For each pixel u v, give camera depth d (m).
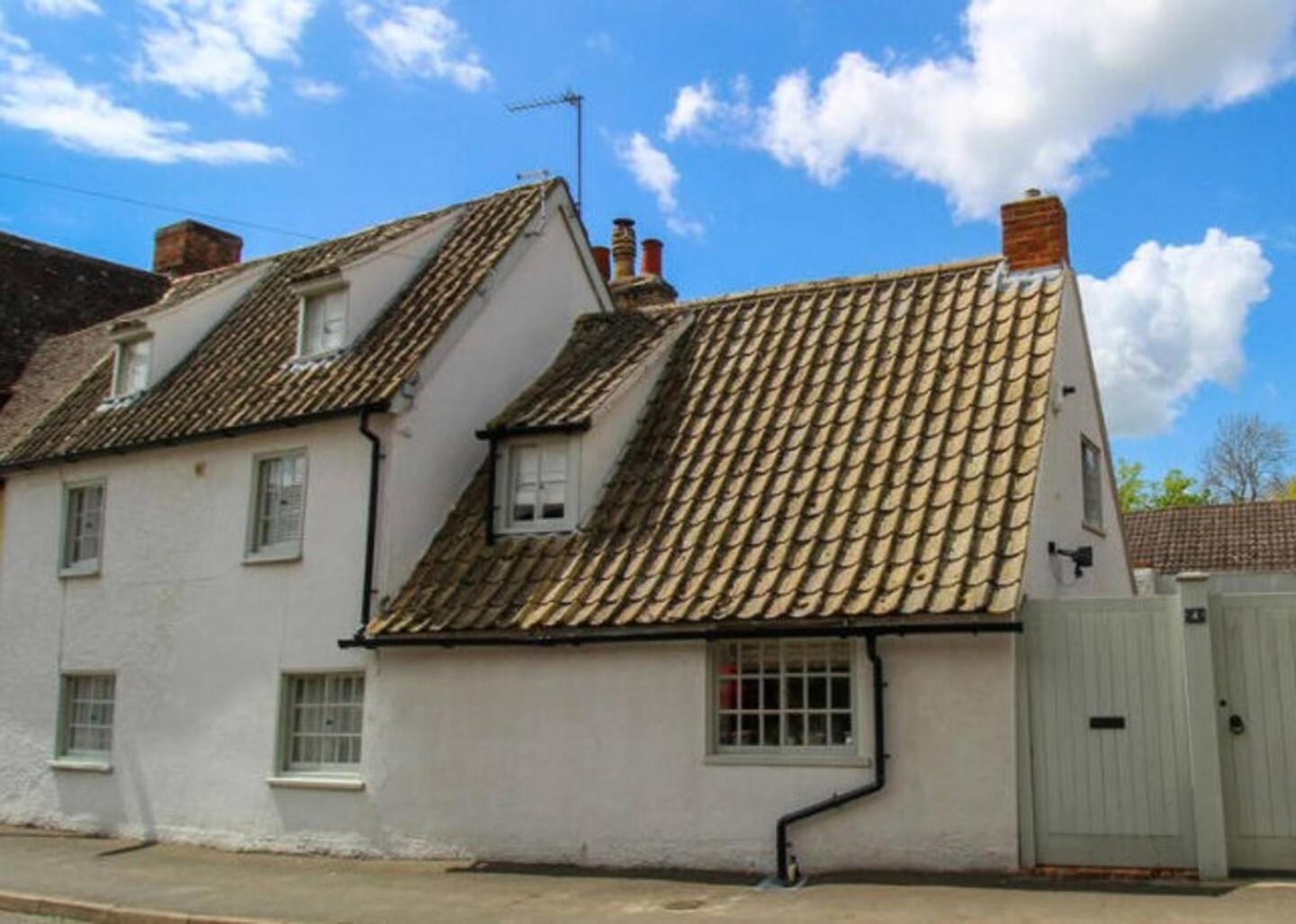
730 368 15.21
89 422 17.89
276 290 19.14
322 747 14.46
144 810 15.60
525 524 14.15
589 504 13.87
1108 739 10.89
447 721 13.38
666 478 13.90
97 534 17.30
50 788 16.70
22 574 17.89
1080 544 14.89
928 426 13.02
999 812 10.85
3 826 16.89
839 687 11.80
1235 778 10.54
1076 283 15.49
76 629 16.97
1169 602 10.94
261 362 16.94
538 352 16.78
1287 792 10.40
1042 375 13.03
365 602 13.98
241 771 14.76
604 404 14.24
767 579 11.94
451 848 13.12
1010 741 10.91
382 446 14.38
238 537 15.45
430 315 15.74
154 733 15.73
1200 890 9.96
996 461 12.23
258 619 15.02
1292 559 26.94
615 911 10.34
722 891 11.02
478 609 13.15
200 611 15.63
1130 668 10.93
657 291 21.02
